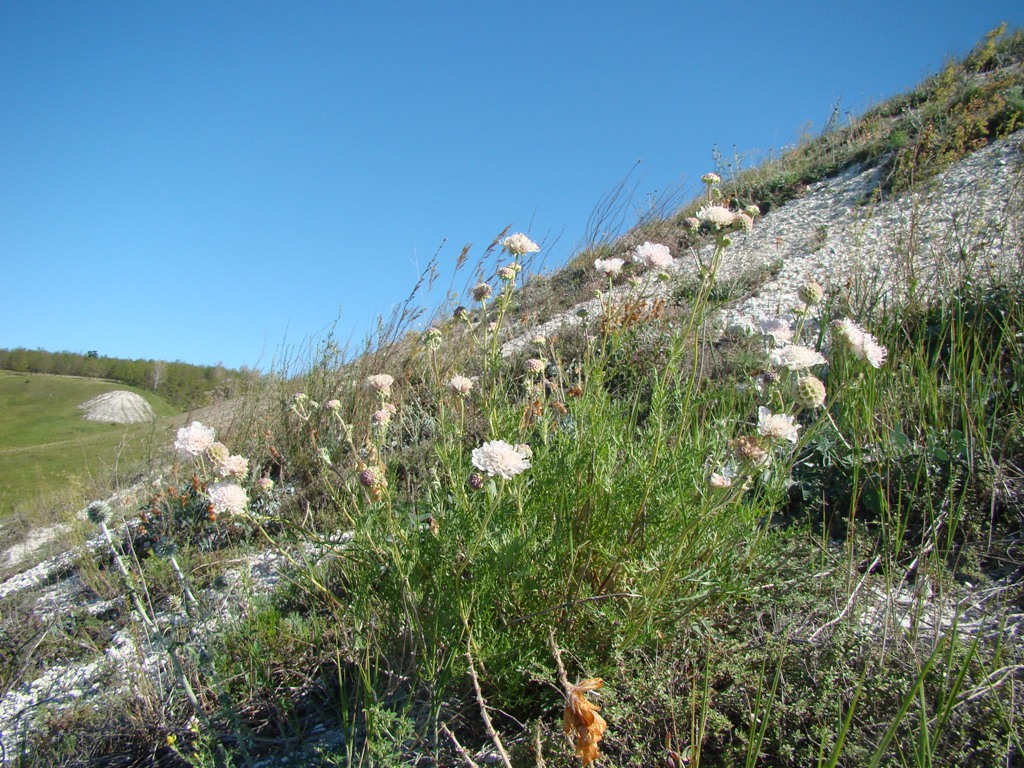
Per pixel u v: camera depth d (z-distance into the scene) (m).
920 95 14.41
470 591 2.33
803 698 2.07
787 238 9.89
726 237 2.68
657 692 2.15
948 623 2.48
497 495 2.39
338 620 2.76
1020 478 3.35
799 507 3.70
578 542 2.56
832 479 3.71
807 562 2.87
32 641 3.83
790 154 14.60
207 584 3.71
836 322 2.49
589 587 2.50
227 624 3.12
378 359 6.48
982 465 3.39
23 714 3.21
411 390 5.09
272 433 5.96
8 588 5.53
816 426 2.40
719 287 7.42
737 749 2.00
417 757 2.13
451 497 2.77
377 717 2.11
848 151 13.13
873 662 2.21
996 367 4.18
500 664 2.34
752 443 2.15
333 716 2.69
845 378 2.46
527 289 9.27
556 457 2.74
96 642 3.75
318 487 4.27
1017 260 5.16
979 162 9.40
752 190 13.00
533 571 2.46
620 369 4.55
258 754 2.56
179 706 2.93
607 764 2.05
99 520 2.65
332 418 5.24
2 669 3.66
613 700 2.19
